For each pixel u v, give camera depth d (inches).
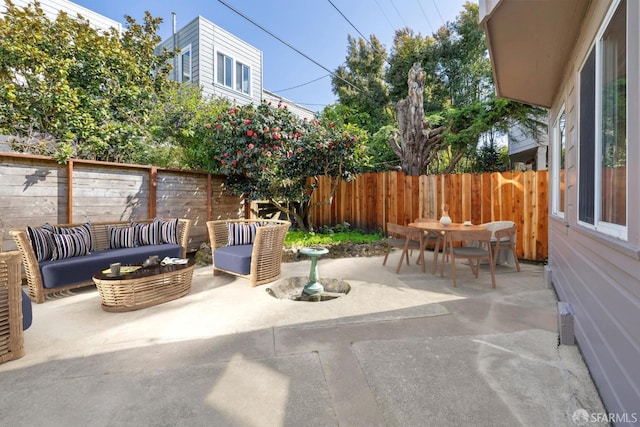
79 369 73.5
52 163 145.8
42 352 81.4
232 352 81.4
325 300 132.2
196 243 211.2
